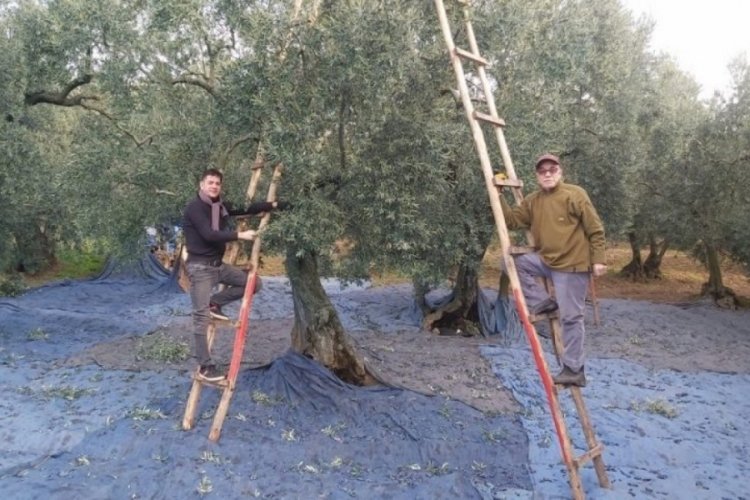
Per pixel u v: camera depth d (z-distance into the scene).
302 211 6.35
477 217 9.51
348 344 8.80
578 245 5.27
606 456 6.94
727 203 15.55
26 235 17.58
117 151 8.48
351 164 6.77
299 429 7.07
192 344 11.69
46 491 5.44
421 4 6.52
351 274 7.97
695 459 7.07
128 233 9.29
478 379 9.82
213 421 6.92
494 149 8.19
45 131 12.89
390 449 6.71
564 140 12.00
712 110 15.86
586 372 10.71
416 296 15.01
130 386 8.65
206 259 6.28
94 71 9.02
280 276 21.28
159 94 8.45
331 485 5.82
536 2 8.00
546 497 5.80
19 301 16.22
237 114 6.19
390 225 6.83
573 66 8.30
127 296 17.52
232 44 7.78
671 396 9.55
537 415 8.21
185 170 8.33
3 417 7.45
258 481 5.81
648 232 19.06
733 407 9.20
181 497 5.48
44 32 9.05
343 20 6.04
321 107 6.16
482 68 6.00
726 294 17.56
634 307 16.88
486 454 6.78
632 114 13.81
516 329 13.52
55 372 9.63
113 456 6.32
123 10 8.19
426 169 6.66
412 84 6.99
